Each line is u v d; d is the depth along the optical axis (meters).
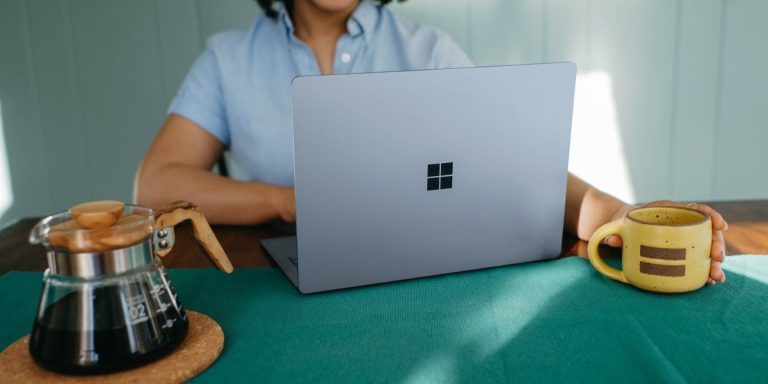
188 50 2.48
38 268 1.12
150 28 2.46
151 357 0.74
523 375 0.74
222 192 1.40
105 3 2.44
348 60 1.88
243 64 1.84
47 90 2.50
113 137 2.55
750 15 2.52
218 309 0.93
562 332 0.84
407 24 1.98
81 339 0.72
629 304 0.92
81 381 0.72
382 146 0.94
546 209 1.08
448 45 1.97
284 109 1.85
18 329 0.88
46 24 2.44
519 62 2.54
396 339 0.83
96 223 0.71
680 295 0.94
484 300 0.94
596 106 2.60
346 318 0.89
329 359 0.78
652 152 2.65
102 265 0.71
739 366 0.75
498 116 1.00
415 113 0.95
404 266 1.01
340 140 0.92
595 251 1.01
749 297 0.93
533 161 1.04
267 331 0.86
